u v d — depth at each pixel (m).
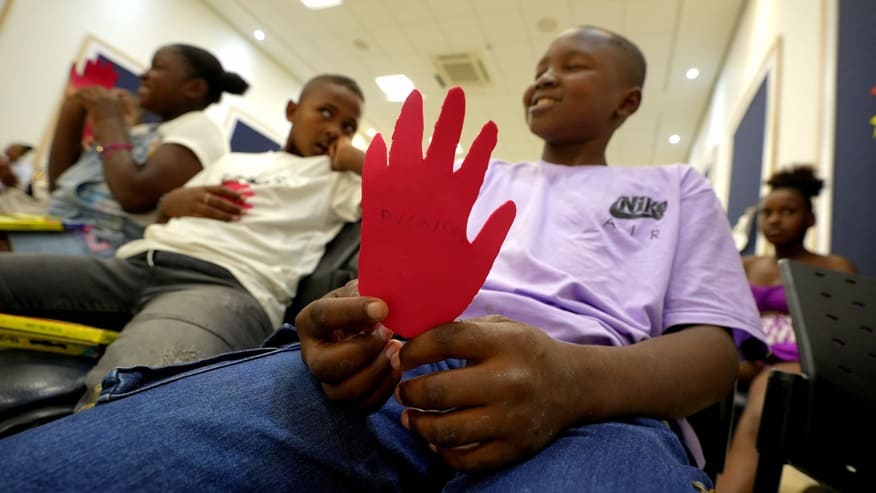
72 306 0.93
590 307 0.56
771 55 2.43
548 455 0.35
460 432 0.33
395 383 0.41
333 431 0.40
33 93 3.11
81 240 1.13
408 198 0.36
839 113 1.60
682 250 0.63
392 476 0.43
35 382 0.68
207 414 0.35
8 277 0.87
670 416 0.44
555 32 3.89
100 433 0.31
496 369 0.33
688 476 0.35
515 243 0.65
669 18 3.58
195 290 0.85
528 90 0.89
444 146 0.36
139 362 0.64
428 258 0.36
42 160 3.11
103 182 1.22
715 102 4.25
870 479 0.58
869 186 1.37
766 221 1.72
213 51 4.33
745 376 1.41
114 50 3.54
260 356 0.48
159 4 3.85
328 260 1.10
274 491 0.34
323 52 4.77
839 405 0.62
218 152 1.35
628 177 0.73
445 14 3.92
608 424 0.40
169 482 0.30
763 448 0.67
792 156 1.99
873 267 1.31
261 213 1.06
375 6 3.96
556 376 0.36
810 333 0.68
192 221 1.00
